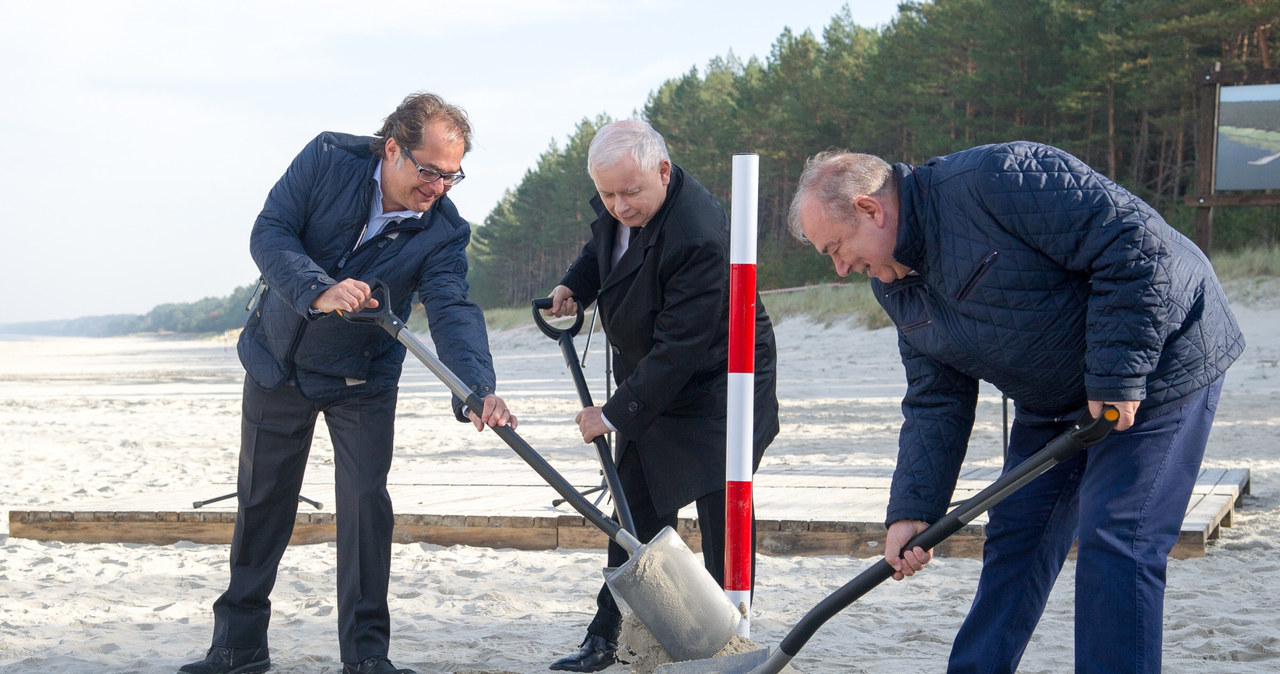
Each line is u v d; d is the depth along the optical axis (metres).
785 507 5.83
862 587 2.70
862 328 23.47
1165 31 29.91
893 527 2.86
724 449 3.48
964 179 2.58
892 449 9.52
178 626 4.24
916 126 39.22
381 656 3.45
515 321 47.59
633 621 3.00
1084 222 2.46
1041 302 2.57
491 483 7.04
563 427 12.30
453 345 3.37
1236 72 16.38
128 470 9.52
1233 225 26.00
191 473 9.26
